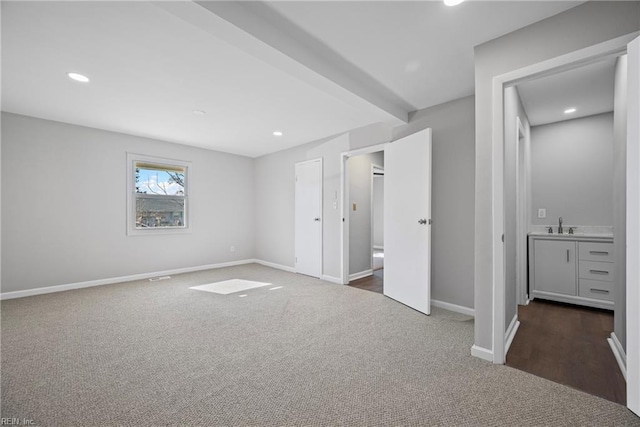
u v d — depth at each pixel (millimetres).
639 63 1439
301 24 1875
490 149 1996
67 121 3770
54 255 3760
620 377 1797
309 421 1407
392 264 3504
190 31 1896
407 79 2650
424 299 2963
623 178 1919
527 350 2172
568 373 1846
